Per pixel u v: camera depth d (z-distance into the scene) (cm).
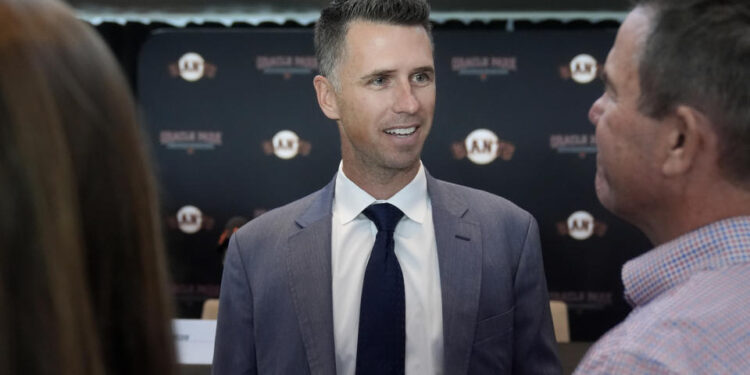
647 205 78
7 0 46
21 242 43
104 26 425
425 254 147
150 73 426
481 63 419
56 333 43
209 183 428
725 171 70
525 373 145
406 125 140
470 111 420
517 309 146
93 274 49
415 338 141
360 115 140
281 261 146
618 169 78
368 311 140
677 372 61
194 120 427
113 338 50
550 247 422
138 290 50
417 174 150
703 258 70
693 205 73
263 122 425
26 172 43
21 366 43
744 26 68
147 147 55
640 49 74
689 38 70
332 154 425
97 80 49
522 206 422
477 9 423
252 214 428
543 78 418
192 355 189
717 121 69
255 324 144
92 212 48
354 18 140
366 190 149
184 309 427
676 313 65
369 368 138
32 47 45
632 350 63
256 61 424
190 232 429
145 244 51
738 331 63
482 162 421
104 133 48
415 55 139
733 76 68
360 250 148
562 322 253
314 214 151
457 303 140
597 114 83
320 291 142
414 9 140
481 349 139
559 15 423
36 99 44
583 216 421
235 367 145
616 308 421
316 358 138
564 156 420
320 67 152
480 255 144
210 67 425
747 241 69
